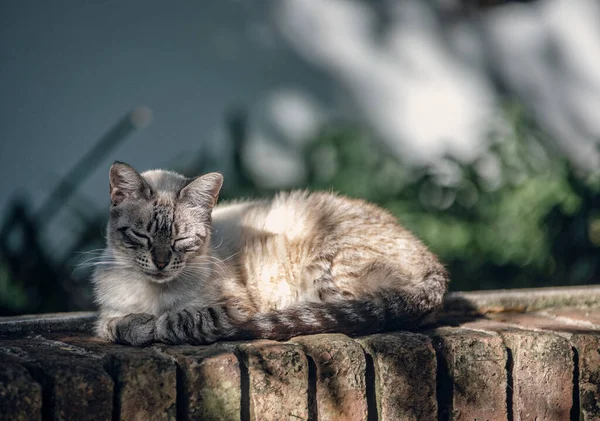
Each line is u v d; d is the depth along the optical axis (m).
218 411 2.87
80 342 3.35
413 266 3.94
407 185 7.01
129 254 3.63
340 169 7.16
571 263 6.32
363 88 7.79
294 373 2.96
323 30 7.62
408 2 7.95
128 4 6.78
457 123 8.02
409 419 3.17
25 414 2.57
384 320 3.51
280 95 7.48
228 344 3.15
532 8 8.32
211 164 6.88
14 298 5.58
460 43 8.12
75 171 6.60
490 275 6.38
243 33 7.28
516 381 3.36
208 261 3.78
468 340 3.30
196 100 7.08
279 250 3.97
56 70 6.60
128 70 6.82
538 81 8.37
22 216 5.85
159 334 3.26
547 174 6.86
